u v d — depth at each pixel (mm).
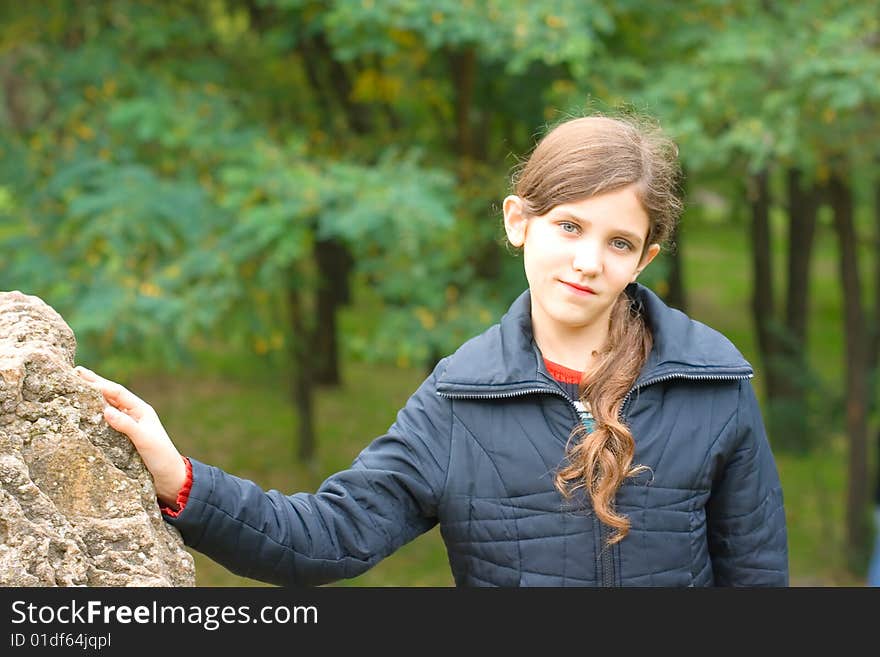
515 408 1604
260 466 9359
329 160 6090
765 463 1687
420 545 8086
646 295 1707
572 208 1532
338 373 11812
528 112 6738
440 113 7402
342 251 8477
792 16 6047
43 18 6371
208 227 5441
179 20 6520
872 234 11391
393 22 5441
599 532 1562
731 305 15695
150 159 5973
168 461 1440
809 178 7129
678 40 6148
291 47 6570
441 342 5664
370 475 1599
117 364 5359
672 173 1659
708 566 1641
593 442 1531
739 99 5832
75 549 1340
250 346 6277
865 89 5434
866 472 8008
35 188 5766
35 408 1381
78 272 5387
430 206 5176
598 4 5879
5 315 1496
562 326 1631
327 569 1540
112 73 6035
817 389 8625
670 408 1617
